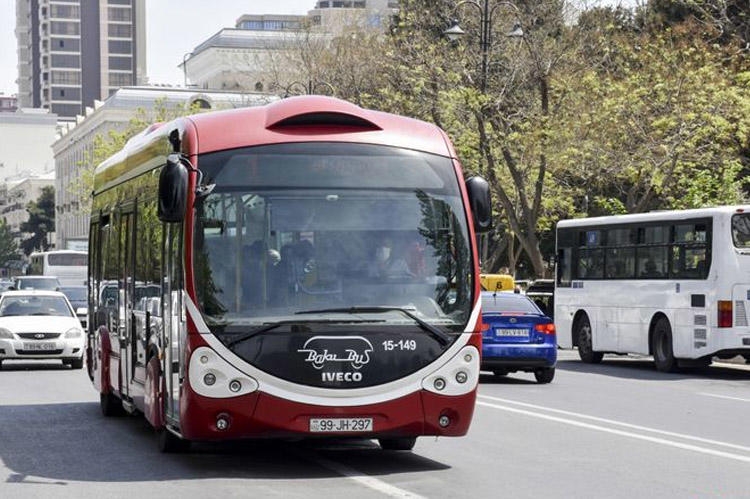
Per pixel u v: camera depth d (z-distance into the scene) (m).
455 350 15.05
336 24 85.00
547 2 56.16
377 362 14.77
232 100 121.56
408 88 58.59
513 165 55.38
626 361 42.47
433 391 14.93
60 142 181.12
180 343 15.09
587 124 54.22
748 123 52.47
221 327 14.62
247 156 15.12
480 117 54.09
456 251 15.34
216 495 13.50
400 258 15.12
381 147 15.45
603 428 20.64
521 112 55.41
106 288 22.50
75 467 15.98
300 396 14.60
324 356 14.66
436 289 15.15
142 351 18.27
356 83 70.19
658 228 36.19
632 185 60.34
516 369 31.53
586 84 55.06
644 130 53.53
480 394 27.70
